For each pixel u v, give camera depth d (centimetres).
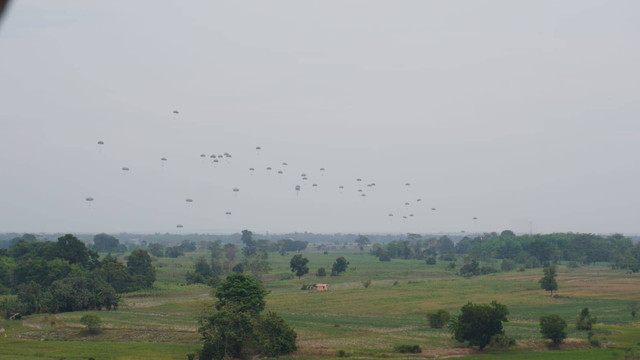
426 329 11619
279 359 8812
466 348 9562
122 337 10800
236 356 9144
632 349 8850
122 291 18512
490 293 17562
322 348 9519
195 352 9294
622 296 16650
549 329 9675
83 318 11262
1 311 13950
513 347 9550
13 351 9244
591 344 9712
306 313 14238
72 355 8906
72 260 19838
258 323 9450
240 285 10912
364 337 10650
